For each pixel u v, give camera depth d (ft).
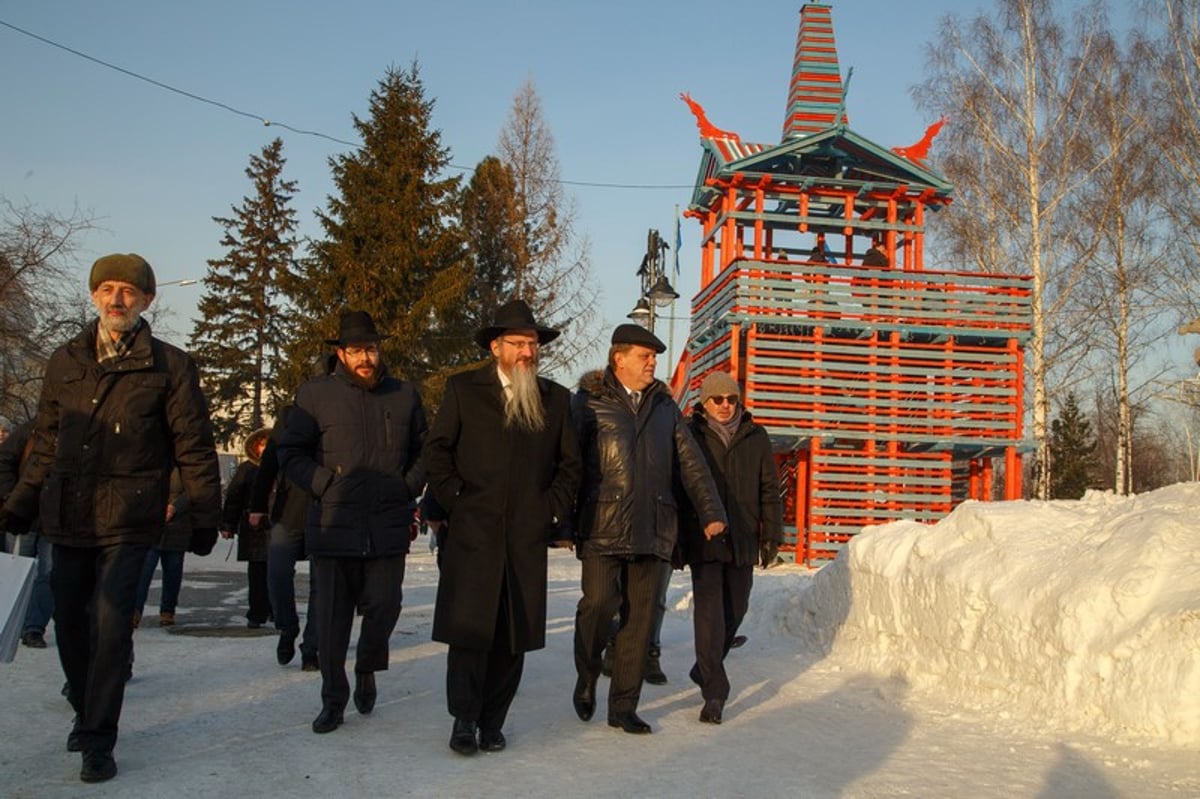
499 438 17.07
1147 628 17.53
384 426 18.97
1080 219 85.76
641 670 18.34
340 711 17.95
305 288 102.99
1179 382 90.79
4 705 19.16
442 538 19.12
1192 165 81.20
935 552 23.63
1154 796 14.07
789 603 30.30
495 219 114.73
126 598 14.96
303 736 17.35
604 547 18.11
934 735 18.01
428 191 103.91
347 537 18.31
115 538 14.99
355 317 19.20
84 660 15.57
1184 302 85.10
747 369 67.87
